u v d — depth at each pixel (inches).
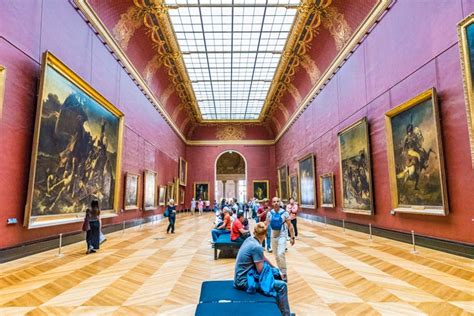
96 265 275.3
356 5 471.2
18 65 282.2
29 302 179.6
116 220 525.0
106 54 482.0
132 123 609.6
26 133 292.2
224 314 118.0
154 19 572.7
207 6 547.8
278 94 985.5
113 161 489.7
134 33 563.8
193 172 1321.4
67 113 349.4
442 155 299.6
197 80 899.4
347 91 542.0
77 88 372.2
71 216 360.2
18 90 281.7
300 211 871.1
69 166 355.3
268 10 567.5
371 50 452.1
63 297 188.9
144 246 388.5
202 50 717.3
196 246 391.5
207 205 1284.4
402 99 372.5
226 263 291.9
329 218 637.3
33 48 303.6
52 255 312.7
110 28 483.8
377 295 189.0
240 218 347.3
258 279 146.0
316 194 720.3
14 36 277.7
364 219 480.7
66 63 364.2
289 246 379.9
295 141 944.3
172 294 195.9
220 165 1776.6
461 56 262.7
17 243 279.6
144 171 682.8
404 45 368.8
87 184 401.7
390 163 388.5
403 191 369.1
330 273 245.4
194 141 1341.0
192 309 170.1
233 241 314.0
